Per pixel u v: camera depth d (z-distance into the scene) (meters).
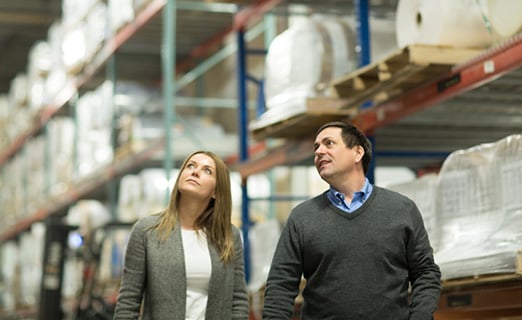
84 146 14.52
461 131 7.46
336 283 4.10
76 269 14.39
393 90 6.42
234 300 4.84
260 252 8.18
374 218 4.15
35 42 21.94
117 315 4.64
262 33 11.09
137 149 11.88
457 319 5.75
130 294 4.67
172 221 4.74
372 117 6.72
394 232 4.12
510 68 5.20
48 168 16.42
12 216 18.59
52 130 15.69
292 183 10.92
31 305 16.17
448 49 5.79
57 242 12.28
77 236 12.18
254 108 11.38
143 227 4.73
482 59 5.46
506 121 7.07
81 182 14.29
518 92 6.45
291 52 7.25
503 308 5.54
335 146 4.31
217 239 4.79
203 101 11.55
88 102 14.41
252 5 8.59
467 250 5.08
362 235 4.11
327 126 4.39
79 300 11.68
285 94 7.28
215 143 11.59
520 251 4.54
